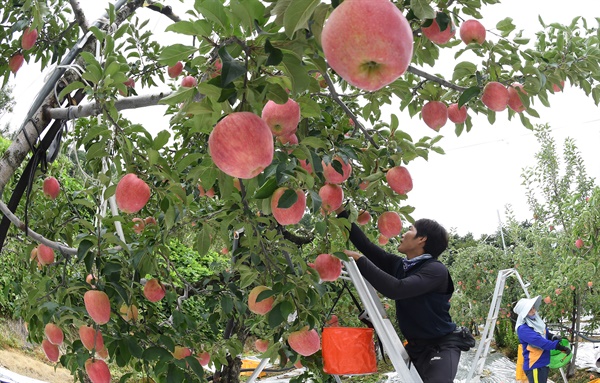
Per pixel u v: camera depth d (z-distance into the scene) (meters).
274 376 6.81
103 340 2.44
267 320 2.59
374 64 1.06
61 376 8.36
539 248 10.55
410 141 2.79
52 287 2.55
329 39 1.05
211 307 3.00
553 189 11.16
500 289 4.27
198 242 2.51
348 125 2.99
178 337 2.70
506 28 2.46
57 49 3.17
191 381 2.37
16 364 7.78
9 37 2.96
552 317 9.20
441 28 1.99
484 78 2.47
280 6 1.27
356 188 3.05
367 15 1.02
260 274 2.70
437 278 2.94
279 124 1.59
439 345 2.97
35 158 2.34
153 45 3.66
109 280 2.32
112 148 2.24
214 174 1.92
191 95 1.48
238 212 2.35
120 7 2.77
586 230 8.16
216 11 1.29
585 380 8.64
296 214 1.94
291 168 1.76
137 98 2.12
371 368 2.92
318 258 2.71
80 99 2.45
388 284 2.84
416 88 2.75
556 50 2.63
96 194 2.75
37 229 2.92
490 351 11.75
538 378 6.90
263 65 1.37
